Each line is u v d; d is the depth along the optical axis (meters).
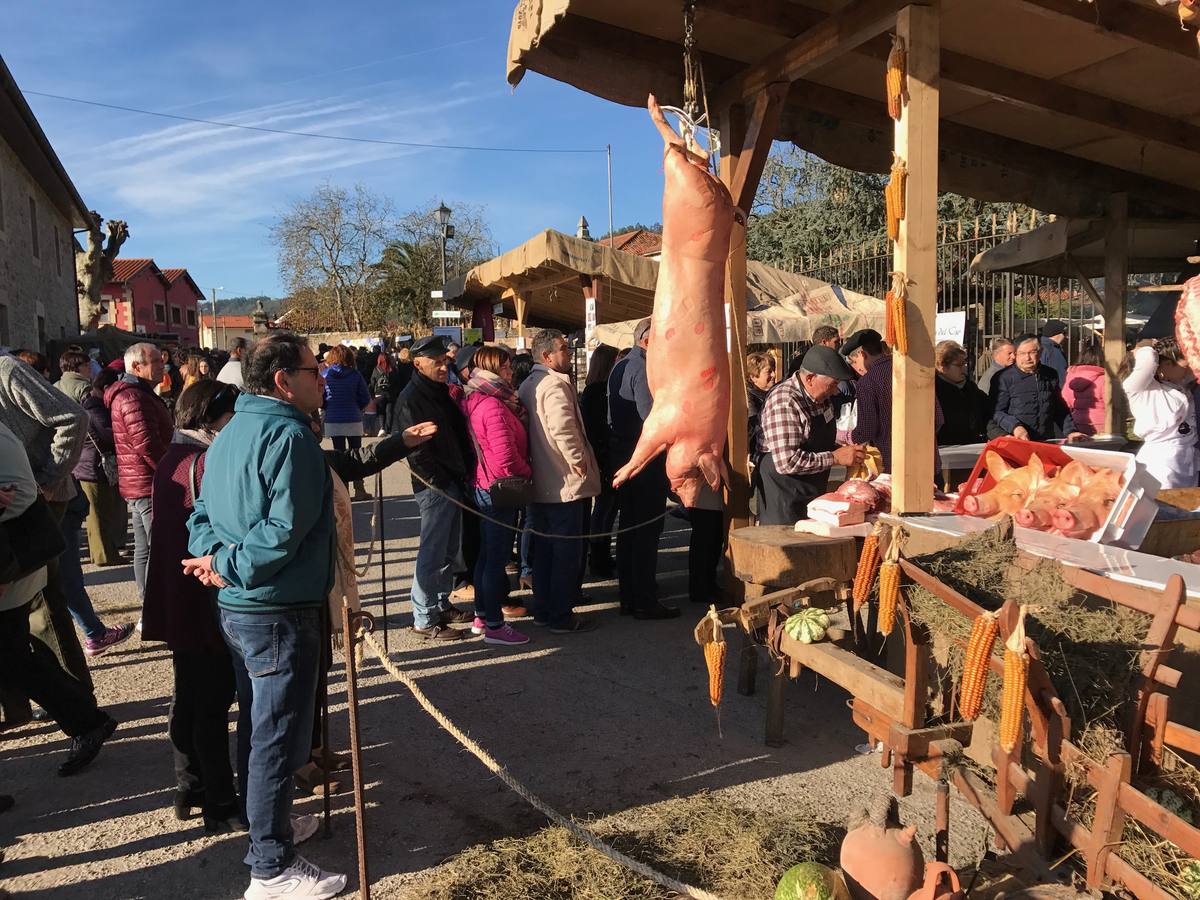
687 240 3.33
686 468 3.40
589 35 5.06
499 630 5.46
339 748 4.06
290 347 2.82
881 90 5.66
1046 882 2.22
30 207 17.61
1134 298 11.73
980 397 6.86
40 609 4.09
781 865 2.93
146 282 54.72
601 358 6.81
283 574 2.80
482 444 5.29
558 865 3.00
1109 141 6.34
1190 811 2.15
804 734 4.16
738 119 5.61
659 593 6.68
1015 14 4.30
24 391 4.33
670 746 4.02
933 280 3.96
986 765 2.62
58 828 3.40
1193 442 5.76
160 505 3.26
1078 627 2.41
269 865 2.86
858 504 4.25
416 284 40.59
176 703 3.38
